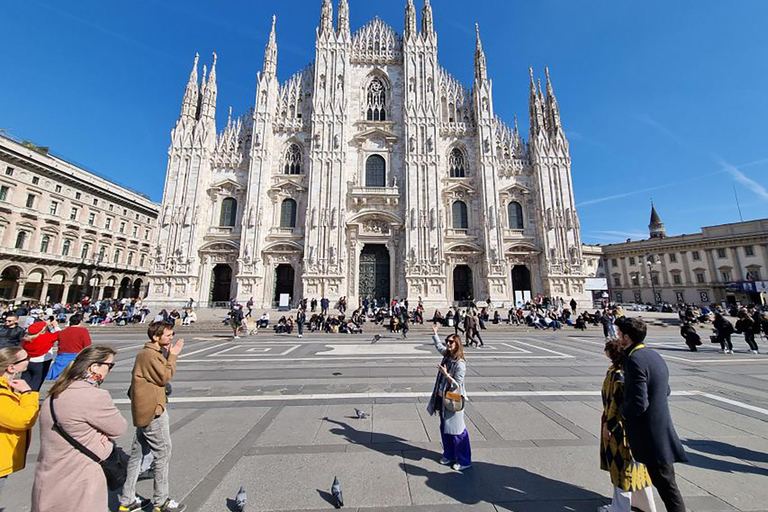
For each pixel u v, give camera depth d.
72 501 3.34
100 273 60.78
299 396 9.55
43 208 51.78
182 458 5.84
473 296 40.94
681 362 15.28
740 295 66.44
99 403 3.59
